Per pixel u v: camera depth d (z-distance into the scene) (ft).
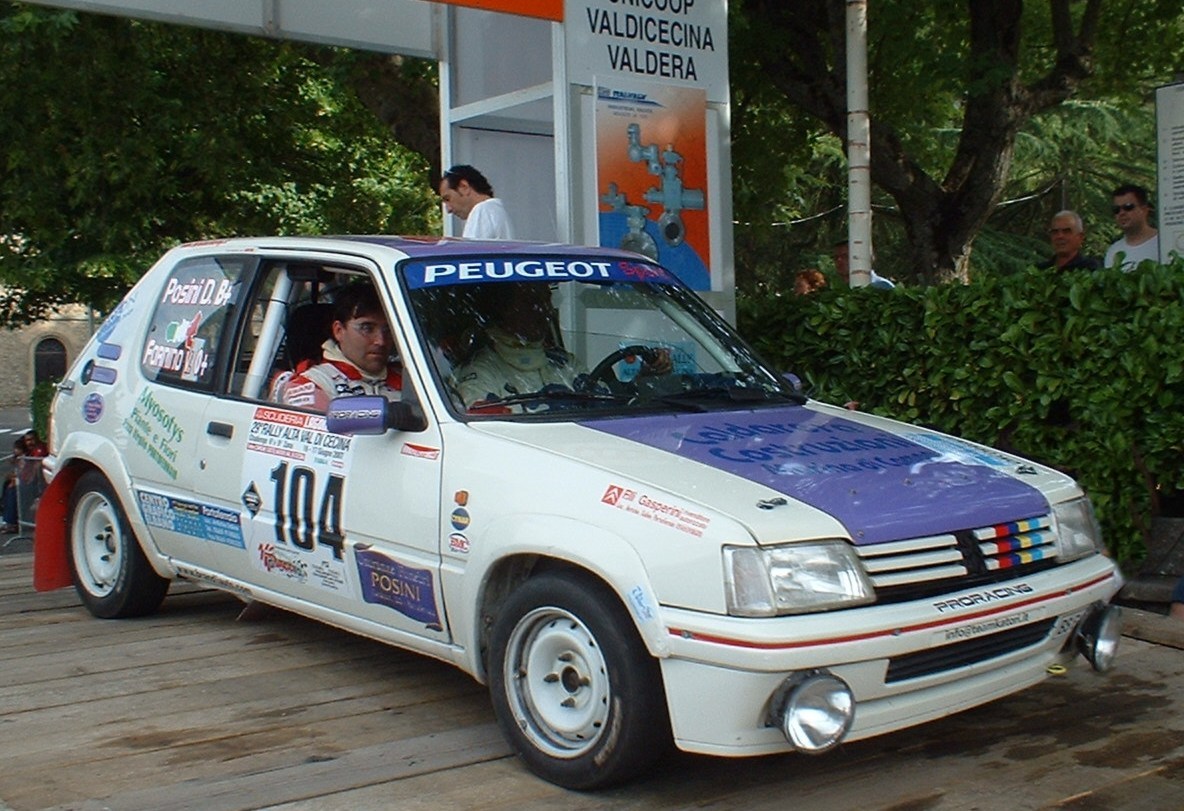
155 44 51.93
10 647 20.34
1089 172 88.33
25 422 156.87
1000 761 15.20
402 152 68.03
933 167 58.44
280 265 19.20
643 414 16.46
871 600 13.03
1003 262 80.48
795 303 28.17
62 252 59.57
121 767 15.17
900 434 16.72
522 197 34.24
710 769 14.89
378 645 20.26
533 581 14.28
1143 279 21.75
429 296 16.98
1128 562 22.33
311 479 17.24
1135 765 15.05
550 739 14.37
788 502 13.43
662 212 28.60
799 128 49.52
